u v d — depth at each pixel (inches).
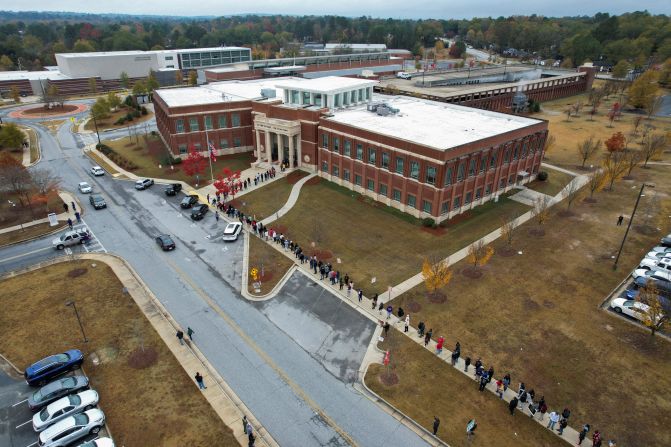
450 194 2078.0
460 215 2185.0
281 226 2103.8
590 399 1159.6
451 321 1448.1
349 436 1063.6
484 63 7578.7
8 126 3260.3
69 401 1090.7
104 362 1270.9
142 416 1099.3
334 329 1428.4
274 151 3041.3
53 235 2032.5
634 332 1395.2
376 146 2230.6
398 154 2145.7
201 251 1893.5
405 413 1119.6
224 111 3021.7
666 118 4264.3
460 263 1777.8
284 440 1049.5
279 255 1854.1
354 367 1275.8
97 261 1809.8
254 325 1448.1
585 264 1769.2
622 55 7022.6
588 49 7278.5
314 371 1262.3
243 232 2054.6
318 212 2239.2
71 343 1343.5
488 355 1305.4
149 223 2154.3
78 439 1037.2
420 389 1191.6
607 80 6033.5
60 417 1065.5
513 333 1393.9
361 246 1915.6
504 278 1680.6
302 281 1679.4
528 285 1636.3
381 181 2287.2
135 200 2425.0
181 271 1743.4
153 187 2610.7
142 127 4030.5
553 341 1359.5
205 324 1444.4
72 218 2196.1
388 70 6018.7
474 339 1369.3
